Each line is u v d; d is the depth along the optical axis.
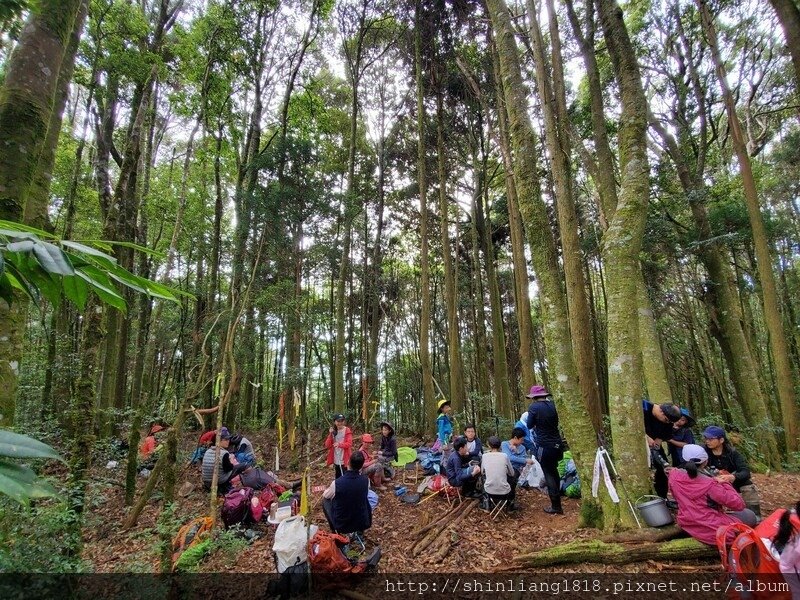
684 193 10.69
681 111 12.02
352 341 14.52
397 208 17.23
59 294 1.08
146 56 7.89
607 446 6.03
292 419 8.18
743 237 11.12
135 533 4.59
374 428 12.93
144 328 12.61
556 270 4.78
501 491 5.31
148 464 7.69
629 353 4.37
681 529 3.79
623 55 4.99
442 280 20.08
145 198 11.31
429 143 14.67
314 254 10.16
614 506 4.15
